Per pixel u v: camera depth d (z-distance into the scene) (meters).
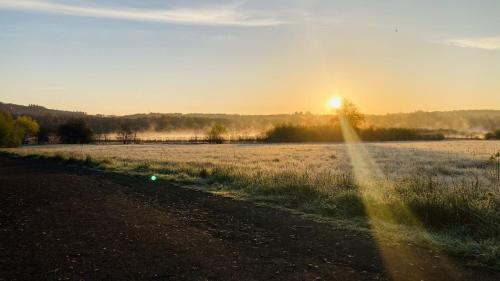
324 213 13.02
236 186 19.03
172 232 10.75
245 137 118.44
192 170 25.17
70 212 13.45
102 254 8.73
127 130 148.38
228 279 7.29
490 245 8.99
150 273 7.57
